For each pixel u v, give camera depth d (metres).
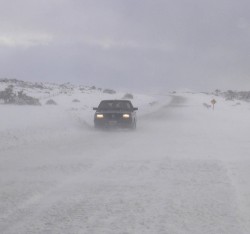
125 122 23.73
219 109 49.59
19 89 61.72
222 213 7.69
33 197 8.81
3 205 8.19
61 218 7.35
